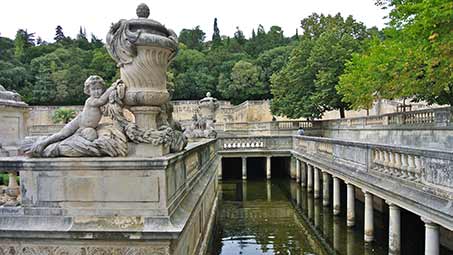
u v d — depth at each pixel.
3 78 59.69
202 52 84.75
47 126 43.09
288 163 31.19
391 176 9.66
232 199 22.17
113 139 5.57
